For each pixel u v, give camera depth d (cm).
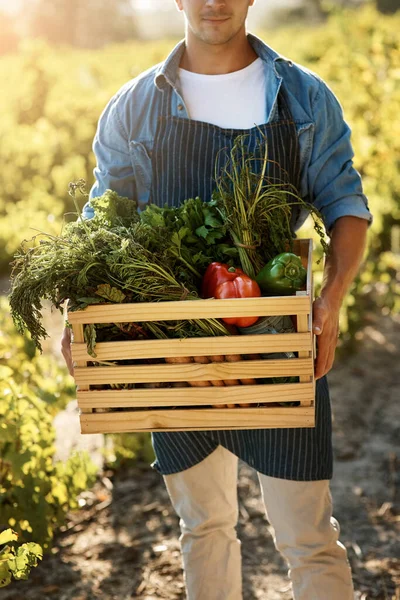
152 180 251
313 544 234
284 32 2133
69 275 206
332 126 246
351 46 1047
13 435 308
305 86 243
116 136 254
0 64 1504
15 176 812
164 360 214
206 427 213
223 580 250
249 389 207
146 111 248
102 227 219
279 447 230
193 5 232
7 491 322
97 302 203
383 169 652
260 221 228
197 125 242
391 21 1510
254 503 377
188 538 251
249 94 245
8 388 319
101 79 1338
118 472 403
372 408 472
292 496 232
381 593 306
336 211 248
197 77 246
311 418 209
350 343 539
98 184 262
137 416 214
